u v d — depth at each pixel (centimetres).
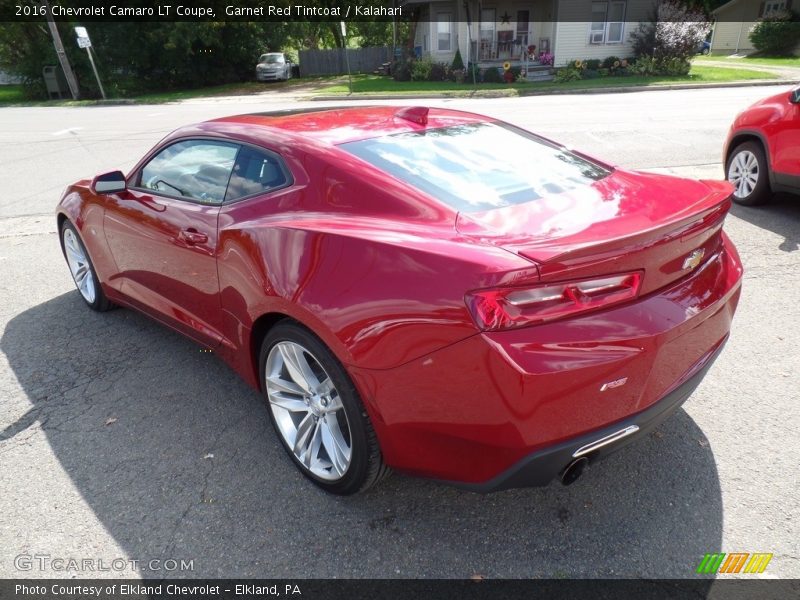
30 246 608
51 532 245
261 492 264
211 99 2578
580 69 2606
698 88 2189
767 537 231
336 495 260
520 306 188
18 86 3803
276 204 270
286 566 227
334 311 222
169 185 339
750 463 271
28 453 295
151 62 3228
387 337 209
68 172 967
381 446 227
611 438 207
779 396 320
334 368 230
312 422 261
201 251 299
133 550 235
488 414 196
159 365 373
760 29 3725
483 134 310
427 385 204
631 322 203
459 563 225
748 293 439
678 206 233
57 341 407
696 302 225
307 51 3466
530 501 254
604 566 222
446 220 225
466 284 191
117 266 390
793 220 590
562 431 198
